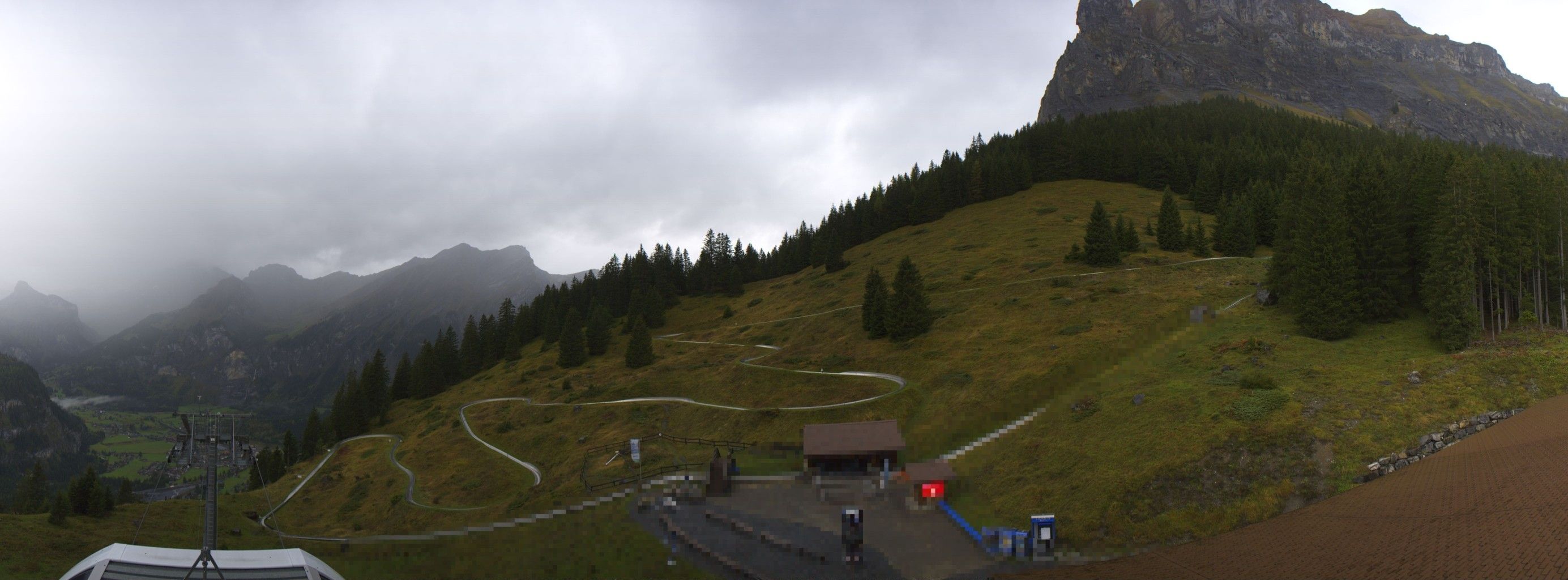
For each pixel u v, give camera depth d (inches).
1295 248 4013.3
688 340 6820.9
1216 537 2336.4
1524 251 3390.7
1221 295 4584.2
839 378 4672.7
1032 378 3767.2
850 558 2410.2
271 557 2374.5
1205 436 2741.1
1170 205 6195.9
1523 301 3467.0
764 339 6181.1
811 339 5802.2
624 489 3395.7
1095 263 5836.6
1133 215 7519.7
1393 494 2266.2
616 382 5762.8
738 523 2800.2
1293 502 2410.2
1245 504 2436.0
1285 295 4170.8
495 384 6820.9
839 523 2721.5
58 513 3203.7
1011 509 2696.9
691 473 3474.4
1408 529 2020.2
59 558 2859.3
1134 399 3203.7
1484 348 3112.7
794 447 3695.9
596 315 7219.5
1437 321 3329.2
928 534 2588.6
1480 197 3449.8
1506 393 2691.9
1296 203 4357.8
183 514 3791.8
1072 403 3371.1
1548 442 2249.0
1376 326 3659.0
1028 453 3034.0
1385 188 3868.1
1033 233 7180.1
